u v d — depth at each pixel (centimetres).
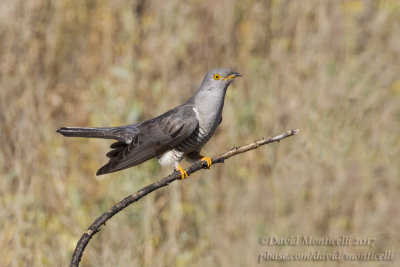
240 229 1148
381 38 1550
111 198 1088
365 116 1341
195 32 1514
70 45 1520
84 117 1331
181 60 1444
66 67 1487
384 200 1222
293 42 1541
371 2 1585
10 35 1460
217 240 1123
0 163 1103
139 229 1041
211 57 1481
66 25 1541
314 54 1472
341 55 1483
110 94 1259
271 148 1288
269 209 1189
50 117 1309
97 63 1489
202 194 1180
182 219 1122
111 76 1356
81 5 1575
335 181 1224
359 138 1293
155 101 1314
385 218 1189
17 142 1118
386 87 1410
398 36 1543
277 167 1245
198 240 1120
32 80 1338
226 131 1316
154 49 1434
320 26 1519
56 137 1269
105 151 1227
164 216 1107
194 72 1439
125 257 975
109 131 916
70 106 1369
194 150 930
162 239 1075
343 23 1522
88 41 1525
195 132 888
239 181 1241
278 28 1594
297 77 1422
